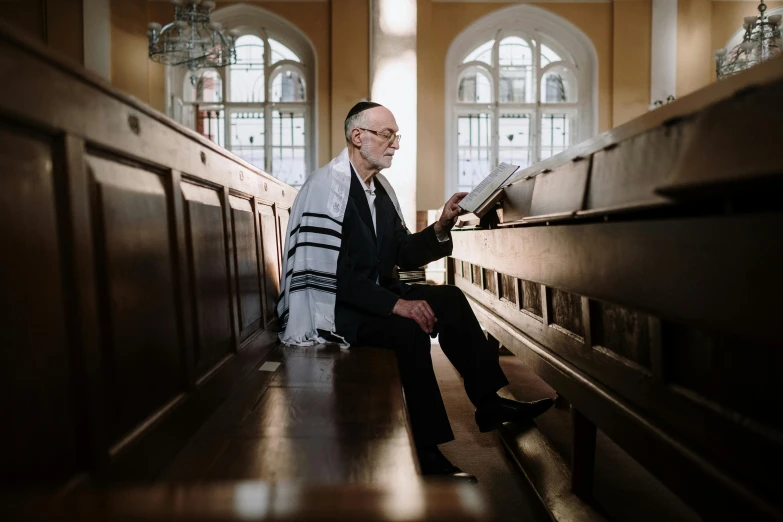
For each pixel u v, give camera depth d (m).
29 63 0.93
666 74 10.48
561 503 1.91
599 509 1.82
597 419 1.58
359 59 10.53
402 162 7.80
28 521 0.72
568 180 1.74
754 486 0.93
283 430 1.46
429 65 10.70
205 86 11.33
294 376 1.98
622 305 1.32
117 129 1.25
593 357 1.65
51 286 0.95
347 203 2.57
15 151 0.90
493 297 3.24
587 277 1.52
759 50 7.52
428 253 2.74
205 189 1.99
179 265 1.56
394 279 2.78
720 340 1.05
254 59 11.30
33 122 0.93
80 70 1.08
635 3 10.71
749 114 0.90
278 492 0.80
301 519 0.73
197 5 7.62
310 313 2.46
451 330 2.54
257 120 11.34
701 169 1.00
